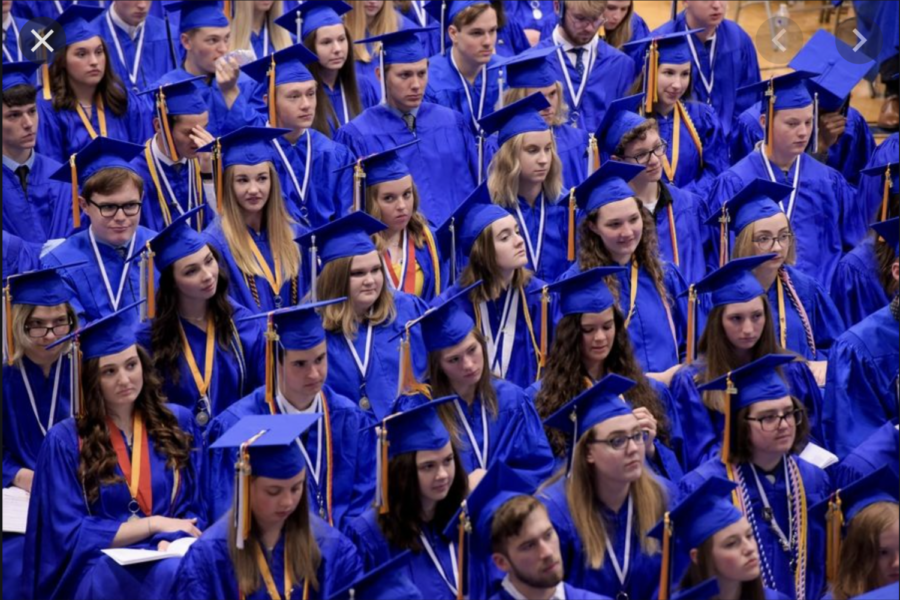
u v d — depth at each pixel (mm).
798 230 20984
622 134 19562
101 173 17375
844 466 15969
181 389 16062
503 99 21922
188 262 15828
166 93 19719
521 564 12758
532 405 15844
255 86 23109
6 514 14828
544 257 19516
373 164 18734
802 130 20656
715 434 16375
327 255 16750
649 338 17875
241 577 13148
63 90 21281
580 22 23359
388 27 25172
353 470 15547
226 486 14883
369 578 12914
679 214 20297
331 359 16547
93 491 14305
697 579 13586
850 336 17234
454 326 15250
